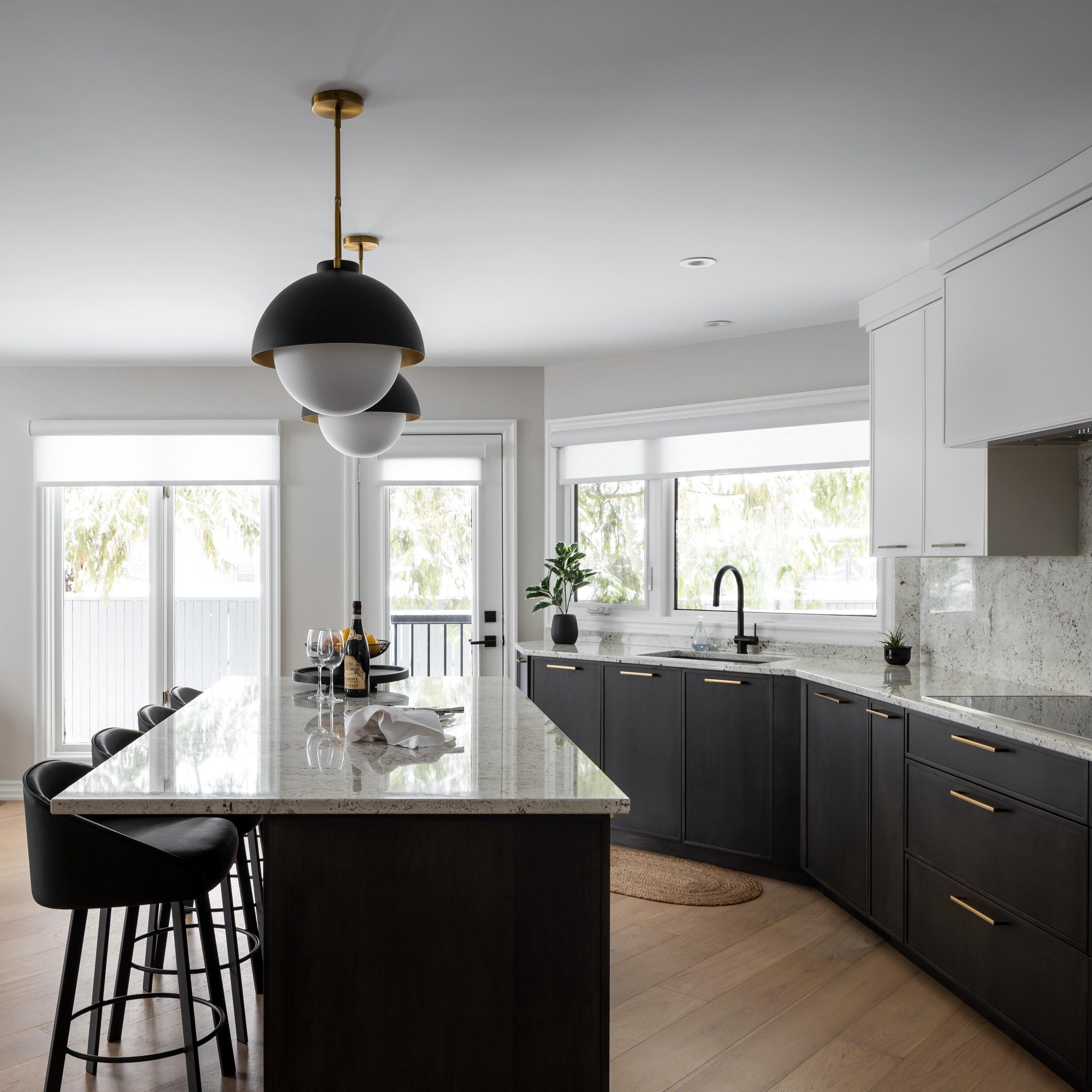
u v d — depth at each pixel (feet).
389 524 19.17
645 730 15.07
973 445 10.98
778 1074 8.58
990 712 9.62
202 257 12.17
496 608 19.07
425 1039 6.50
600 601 18.49
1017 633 12.13
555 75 7.67
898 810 10.93
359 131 8.61
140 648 19.29
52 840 6.99
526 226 11.12
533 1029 6.54
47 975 10.75
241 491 19.25
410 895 6.49
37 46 7.13
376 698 10.74
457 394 18.98
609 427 17.89
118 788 6.53
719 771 14.30
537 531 19.04
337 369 7.14
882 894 11.32
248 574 19.24
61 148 8.94
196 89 7.82
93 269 12.67
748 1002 9.99
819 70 7.64
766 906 12.88
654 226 11.16
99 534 19.24
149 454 18.83
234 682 12.21
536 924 6.54
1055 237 9.55
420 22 6.88
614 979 10.55
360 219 10.86
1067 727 8.77
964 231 10.93
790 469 16.05
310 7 6.68
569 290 13.73
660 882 13.71
